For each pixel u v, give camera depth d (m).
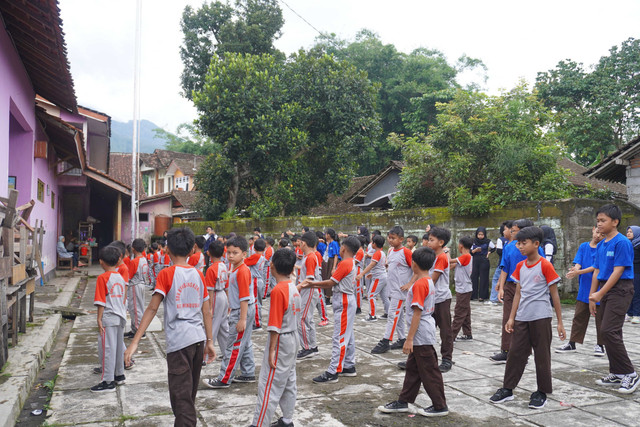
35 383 5.39
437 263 5.71
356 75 18.56
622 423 3.98
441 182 13.90
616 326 4.83
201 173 20.44
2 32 7.43
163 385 5.09
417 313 4.12
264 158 18.00
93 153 21.05
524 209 11.11
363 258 10.31
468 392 4.82
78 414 4.22
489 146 12.35
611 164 13.39
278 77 17.98
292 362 3.88
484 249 11.21
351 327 5.30
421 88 30.81
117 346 5.09
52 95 10.71
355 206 21.67
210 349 3.82
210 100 17.16
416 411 4.25
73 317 9.41
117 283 5.04
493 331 7.85
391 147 30.84
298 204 19.98
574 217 10.31
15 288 5.80
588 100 25.30
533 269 4.46
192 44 24.64
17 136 10.66
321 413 4.26
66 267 18.41
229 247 5.02
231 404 4.52
